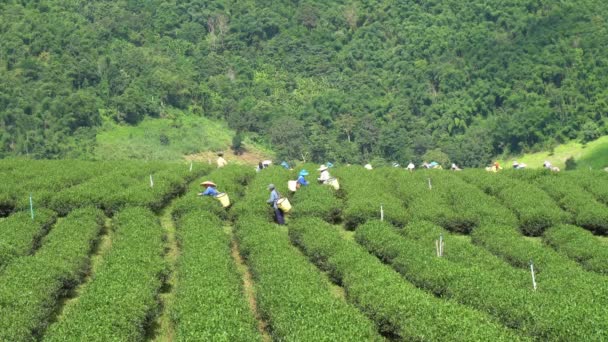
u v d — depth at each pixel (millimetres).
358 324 18812
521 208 34469
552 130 146000
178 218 34000
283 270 23656
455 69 174750
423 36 196750
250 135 144750
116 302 20125
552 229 30578
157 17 192250
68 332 18172
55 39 150875
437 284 22703
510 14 193875
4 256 24984
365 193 38125
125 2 194250
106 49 160375
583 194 36812
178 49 178875
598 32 172875
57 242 26828
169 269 24578
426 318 18891
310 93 172500
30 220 30391
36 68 139750
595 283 22047
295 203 36719
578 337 17469
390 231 29453
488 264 24781
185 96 150000
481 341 17094
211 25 196875
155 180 39656
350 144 148750
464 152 144500
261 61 184750
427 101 168375
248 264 27188
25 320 19141
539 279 23094
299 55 190125
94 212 32000
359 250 26297
